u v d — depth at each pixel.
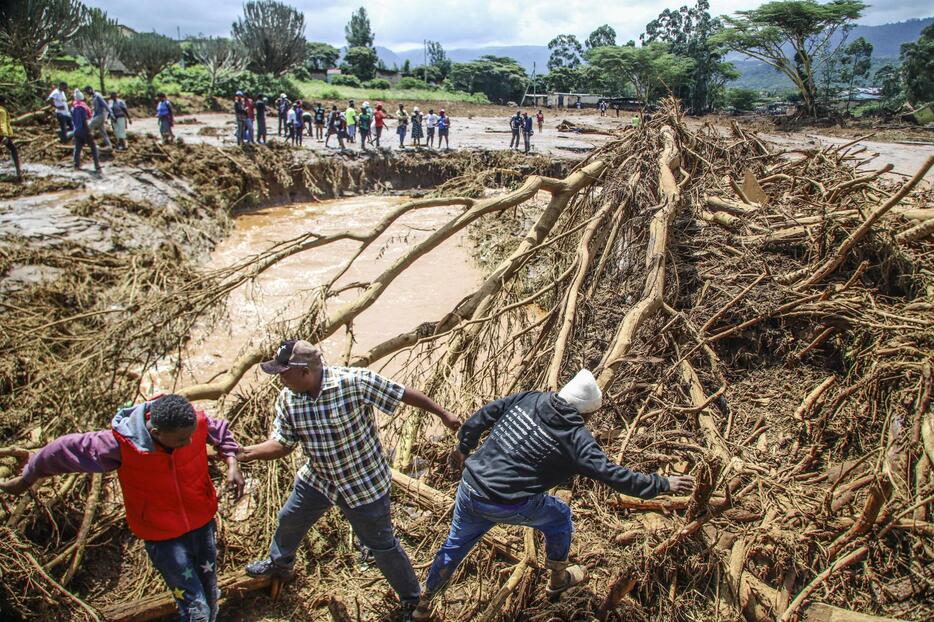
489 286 6.13
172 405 2.98
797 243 5.91
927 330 4.55
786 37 48.62
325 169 18.06
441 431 5.52
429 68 70.00
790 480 4.25
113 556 4.15
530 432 3.27
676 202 6.24
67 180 12.60
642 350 5.41
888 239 5.33
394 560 3.54
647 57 56.91
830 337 5.15
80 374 5.41
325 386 3.25
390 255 12.04
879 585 3.50
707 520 3.76
